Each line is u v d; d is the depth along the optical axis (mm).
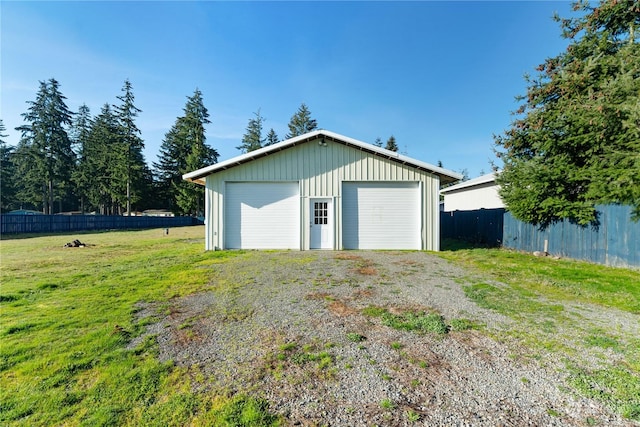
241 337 3242
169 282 5656
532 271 6621
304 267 7062
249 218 10484
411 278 5945
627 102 7328
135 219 29000
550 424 1914
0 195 36125
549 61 10172
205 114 36562
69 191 40156
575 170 8320
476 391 2264
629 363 2654
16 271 6754
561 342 3076
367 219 10445
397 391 2268
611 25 9531
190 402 2145
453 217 15680
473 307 4176
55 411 2061
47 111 31953
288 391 2275
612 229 7309
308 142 10406
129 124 32469
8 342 3119
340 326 3516
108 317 3850
